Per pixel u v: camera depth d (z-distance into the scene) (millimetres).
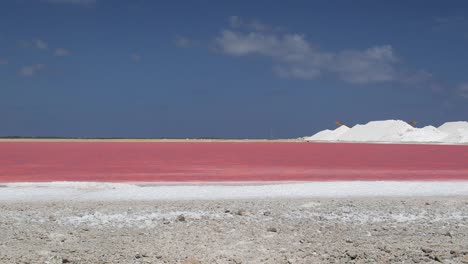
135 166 36688
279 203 17047
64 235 12758
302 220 14539
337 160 45844
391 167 37375
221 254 11281
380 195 19891
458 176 30000
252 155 54250
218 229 13227
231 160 44875
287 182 25422
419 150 68438
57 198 18484
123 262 10805
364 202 17422
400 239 12602
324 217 14867
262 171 32719
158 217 14680
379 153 59781
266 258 11047
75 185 21984
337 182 24453
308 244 12117
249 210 15727
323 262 10805
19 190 20594
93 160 43875
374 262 10773
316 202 17344
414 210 16125
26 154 53750
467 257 10961
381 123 116500
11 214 15047
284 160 45438
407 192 20859
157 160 44281
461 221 14773
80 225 13805
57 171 31891
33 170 32719
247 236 12680
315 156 52688
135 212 15352
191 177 28188
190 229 13266
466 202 17781
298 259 10977
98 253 11383
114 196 19016
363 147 79750
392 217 15109
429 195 20109
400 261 10867
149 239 12422
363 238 12695
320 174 30844
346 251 11477
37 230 13227
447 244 12109
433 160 46562
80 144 90000
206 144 96250
